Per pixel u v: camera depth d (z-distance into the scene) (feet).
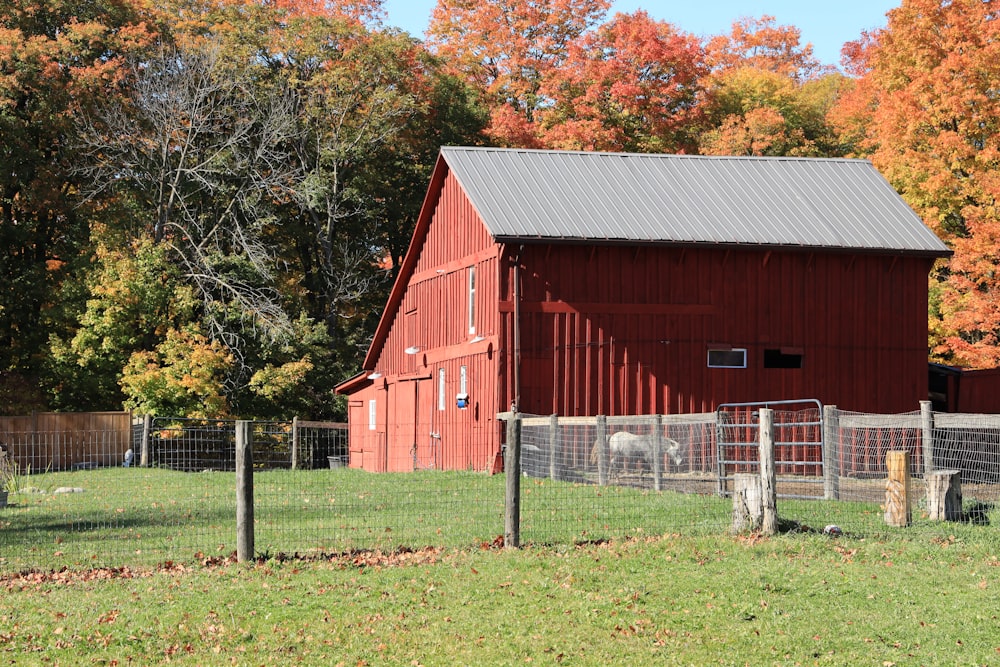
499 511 62.64
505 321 97.09
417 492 73.46
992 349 117.29
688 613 41.22
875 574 46.91
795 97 198.08
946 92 127.24
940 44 131.75
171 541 54.80
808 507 64.13
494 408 97.25
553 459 83.51
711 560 48.80
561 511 62.44
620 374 98.73
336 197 174.29
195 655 36.81
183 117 165.58
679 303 100.63
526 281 97.55
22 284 154.81
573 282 98.43
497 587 44.34
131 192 160.86
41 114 156.97
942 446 84.07
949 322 121.49
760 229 103.35
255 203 162.20
